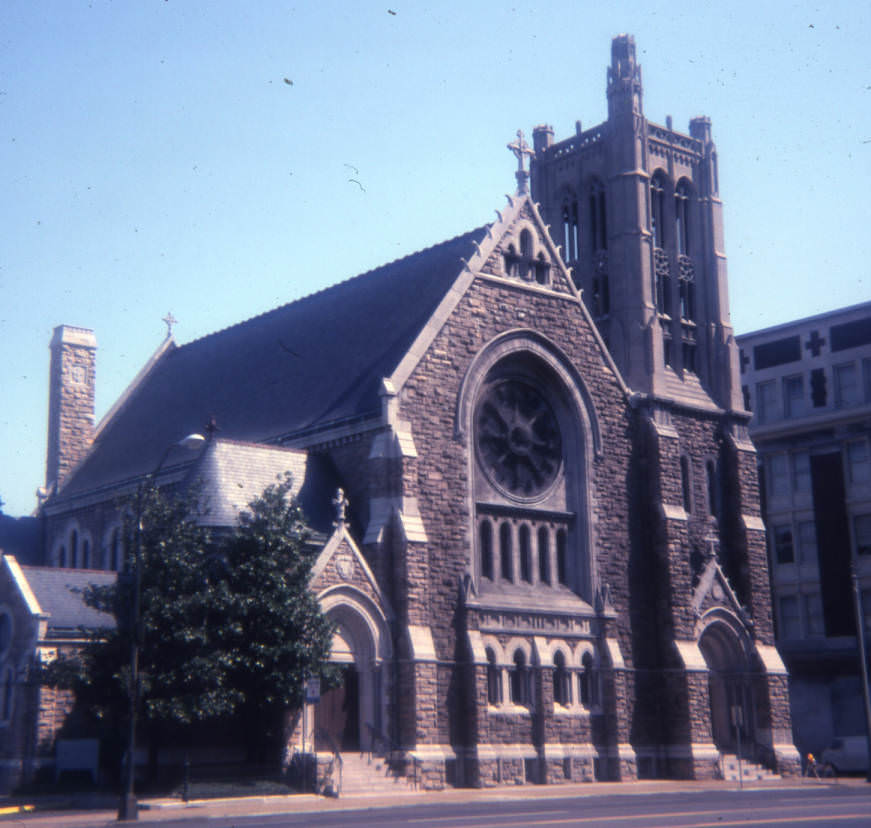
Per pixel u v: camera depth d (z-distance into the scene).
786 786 52.59
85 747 48.12
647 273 63.62
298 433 55.34
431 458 51.34
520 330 56.00
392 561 49.22
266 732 44.69
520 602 53.00
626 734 55.12
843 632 79.38
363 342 58.38
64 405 75.88
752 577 62.75
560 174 69.00
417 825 28.14
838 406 82.69
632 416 60.53
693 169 69.00
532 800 41.78
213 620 42.88
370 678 47.59
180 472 59.25
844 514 80.75
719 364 66.44
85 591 44.66
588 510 57.09
